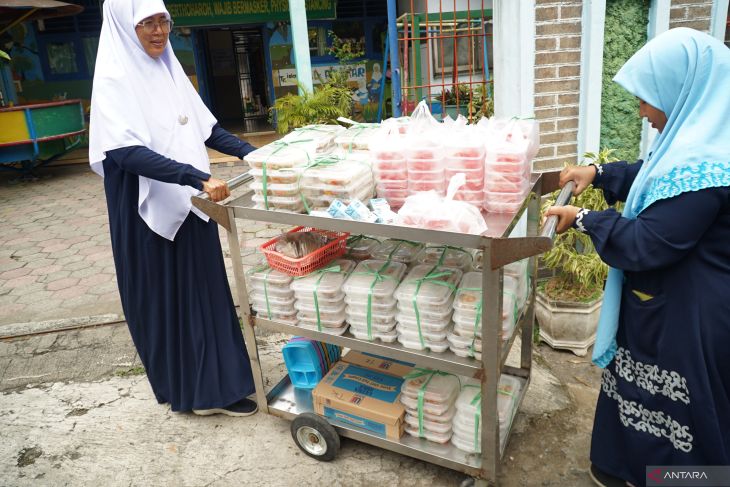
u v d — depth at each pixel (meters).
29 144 7.49
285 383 2.58
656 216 1.52
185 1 9.63
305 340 2.44
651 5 3.01
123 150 2.09
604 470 1.97
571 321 2.86
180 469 2.30
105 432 2.55
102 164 2.30
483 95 4.76
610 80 3.16
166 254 2.34
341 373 2.36
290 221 1.96
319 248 2.19
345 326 2.17
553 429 2.40
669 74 1.54
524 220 3.13
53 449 2.45
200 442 2.45
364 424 2.18
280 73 10.39
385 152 2.01
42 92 9.98
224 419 2.60
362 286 2.03
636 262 1.56
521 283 2.13
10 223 5.89
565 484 2.12
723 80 1.47
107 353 3.19
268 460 2.32
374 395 2.21
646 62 1.58
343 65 10.45
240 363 2.55
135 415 2.66
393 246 2.36
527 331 2.44
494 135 1.92
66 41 9.73
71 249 4.97
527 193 1.98
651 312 1.64
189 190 2.29
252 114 11.43
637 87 1.60
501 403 2.13
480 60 6.69
